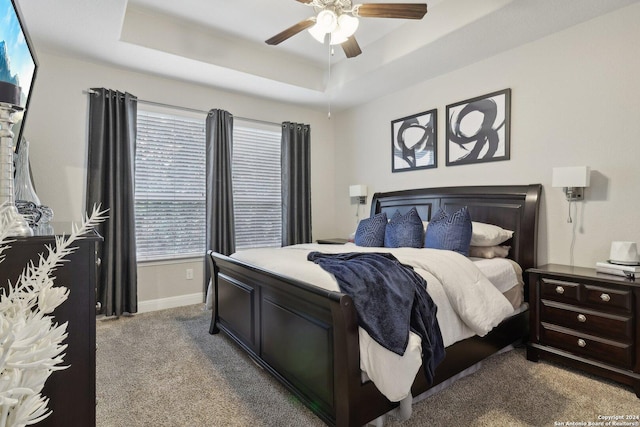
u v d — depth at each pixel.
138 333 2.96
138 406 1.87
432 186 3.77
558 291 2.33
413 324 1.67
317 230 5.03
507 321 2.49
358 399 1.51
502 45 2.99
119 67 3.42
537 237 2.87
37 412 0.46
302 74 4.01
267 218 4.58
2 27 1.35
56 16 2.53
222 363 2.39
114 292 3.33
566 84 2.71
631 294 2.03
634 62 2.38
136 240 3.62
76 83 3.24
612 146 2.48
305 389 1.80
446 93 3.60
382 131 4.38
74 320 1.09
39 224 1.71
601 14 2.51
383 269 1.84
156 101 3.68
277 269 2.12
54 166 3.15
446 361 1.96
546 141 2.84
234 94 4.22
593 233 2.59
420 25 3.01
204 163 4.04
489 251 2.84
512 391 2.01
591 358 2.18
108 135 3.34
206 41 3.33
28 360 0.42
